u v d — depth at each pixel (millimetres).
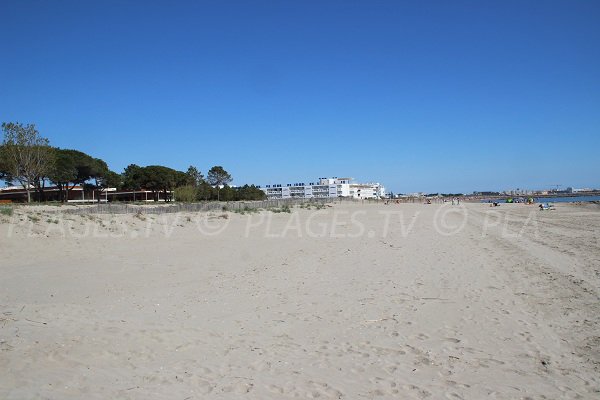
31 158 47781
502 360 6199
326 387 5238
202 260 15625
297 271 13508
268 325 7797
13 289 10203
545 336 7207
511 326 7762
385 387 5277
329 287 11133
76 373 5320
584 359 6219
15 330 6562
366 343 6891
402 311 8805
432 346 6773
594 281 11383
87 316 7754
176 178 81250
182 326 7508
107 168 72375
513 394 5133
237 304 9367
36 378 5090
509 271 13102
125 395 4840
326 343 6863
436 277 12312
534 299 9656
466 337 7207
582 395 5117
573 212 50125
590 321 7973
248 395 4969
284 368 5801
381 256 16562
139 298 9797
